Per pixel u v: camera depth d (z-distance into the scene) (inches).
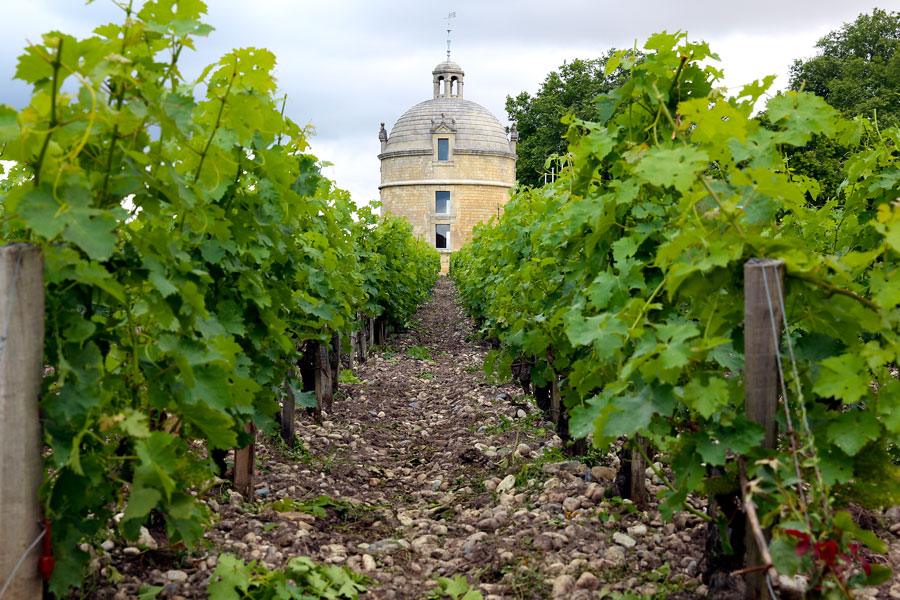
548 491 177.8
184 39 97.4
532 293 212.5
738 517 102.0
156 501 88.0
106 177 87.7
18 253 78.7
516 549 144.9
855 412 84.2
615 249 123.0
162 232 96.7
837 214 203.2
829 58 1501.0
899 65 1391.5
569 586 125.1
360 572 138.6
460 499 192.7
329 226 238.1
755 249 87.7
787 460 84.0
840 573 77.0
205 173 119.0
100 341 95.0
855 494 88.0
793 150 978.7
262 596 113.3
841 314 86.6
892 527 139.8
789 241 92.8
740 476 89.4
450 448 252.4
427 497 202.7
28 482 81.1
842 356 82.1
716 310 95.0
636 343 101.0
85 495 86.9
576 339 102.4
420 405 340.5
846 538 79.0
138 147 93.4
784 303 89.1
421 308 906.1
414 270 634.8
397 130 2252.7
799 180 168.6
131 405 107.0
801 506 78.2
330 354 317.1
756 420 86.4
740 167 122.6
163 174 93.2
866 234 175.8
